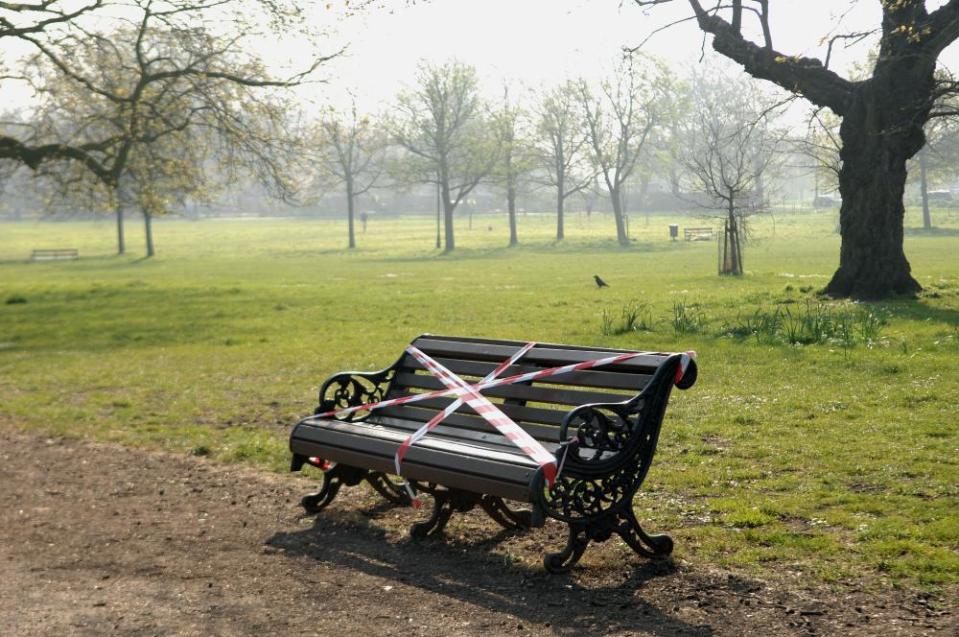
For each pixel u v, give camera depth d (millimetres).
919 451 8234
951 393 10703
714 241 75250
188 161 29875
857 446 8523
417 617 4953
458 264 54125
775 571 5445
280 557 6023
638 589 5262
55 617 5047
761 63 23219
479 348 6871
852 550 5746
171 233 111812
